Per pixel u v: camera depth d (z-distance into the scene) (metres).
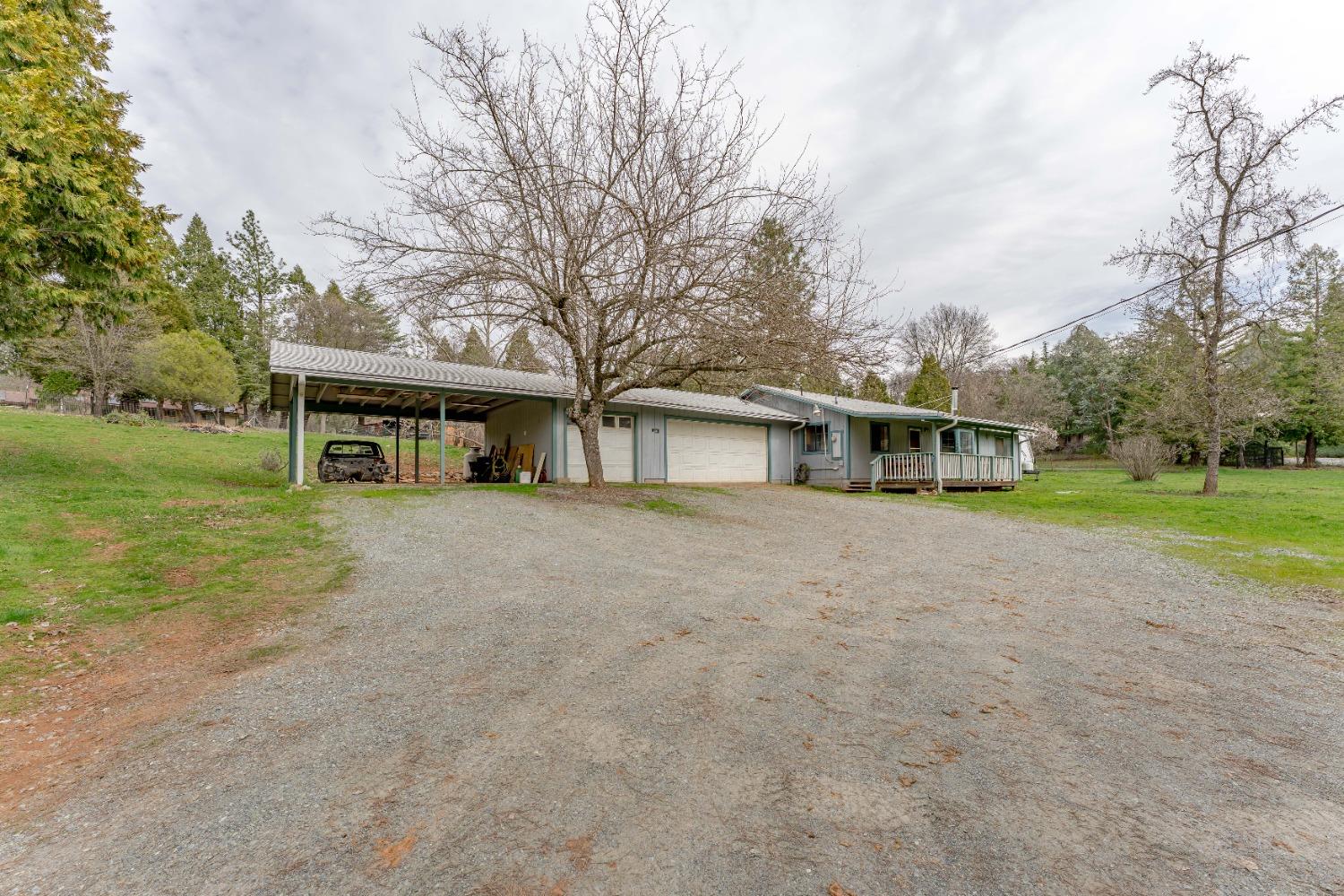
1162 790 2.73
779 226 11.80
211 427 25.42
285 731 3.18
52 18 10.43
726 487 17.91
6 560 6.38
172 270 39.53
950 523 12.44
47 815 2.46
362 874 2.07
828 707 3.54
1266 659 4.66
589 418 13.97
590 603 5.68
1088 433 44.22
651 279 11.77
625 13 11.12
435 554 7.49
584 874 2.07
